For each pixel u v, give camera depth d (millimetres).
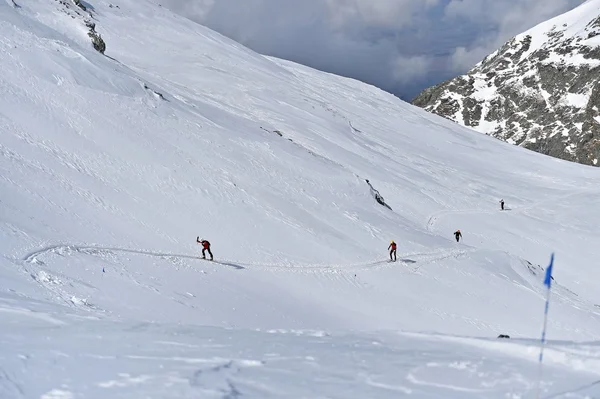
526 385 7734
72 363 8695
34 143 34938
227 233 35594
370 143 100500
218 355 9523
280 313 24844
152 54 99625
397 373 8461
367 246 42656
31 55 45906
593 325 39125
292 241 38000
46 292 17781
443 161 110125
